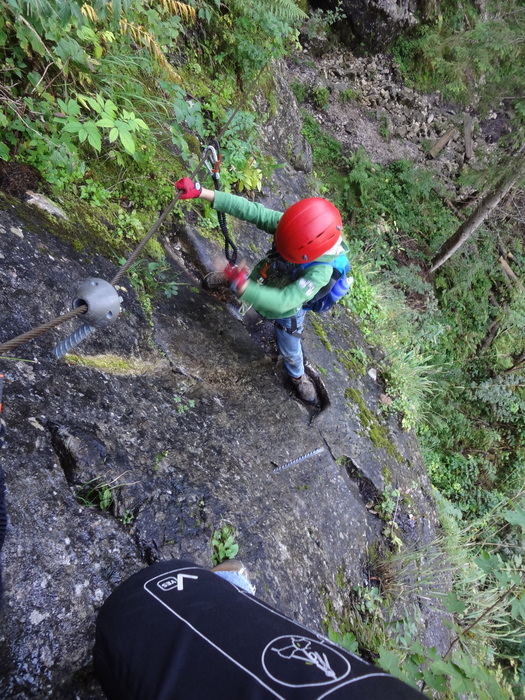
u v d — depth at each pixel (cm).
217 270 347
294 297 243
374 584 345
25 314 217
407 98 877
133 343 271
